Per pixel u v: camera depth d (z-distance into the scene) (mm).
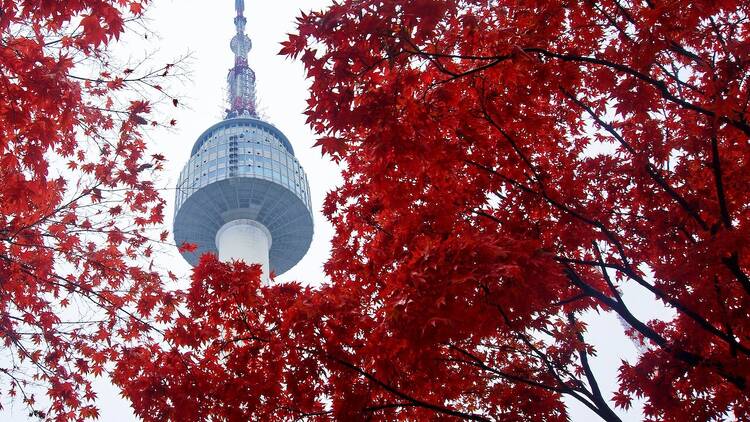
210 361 11203
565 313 13375
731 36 9109
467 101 10062
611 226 11656
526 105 10281
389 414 10555
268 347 10719
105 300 12742
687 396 10586
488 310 8352
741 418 10305
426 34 8094
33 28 9141
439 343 8953
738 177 10297
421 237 10594
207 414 10516
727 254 9023
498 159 10930
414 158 8758
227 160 85938
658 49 8680
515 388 12352
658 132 11008
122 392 11117
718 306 9422
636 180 11055
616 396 11539
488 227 10945
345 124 8516
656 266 11016
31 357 13000
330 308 10281
